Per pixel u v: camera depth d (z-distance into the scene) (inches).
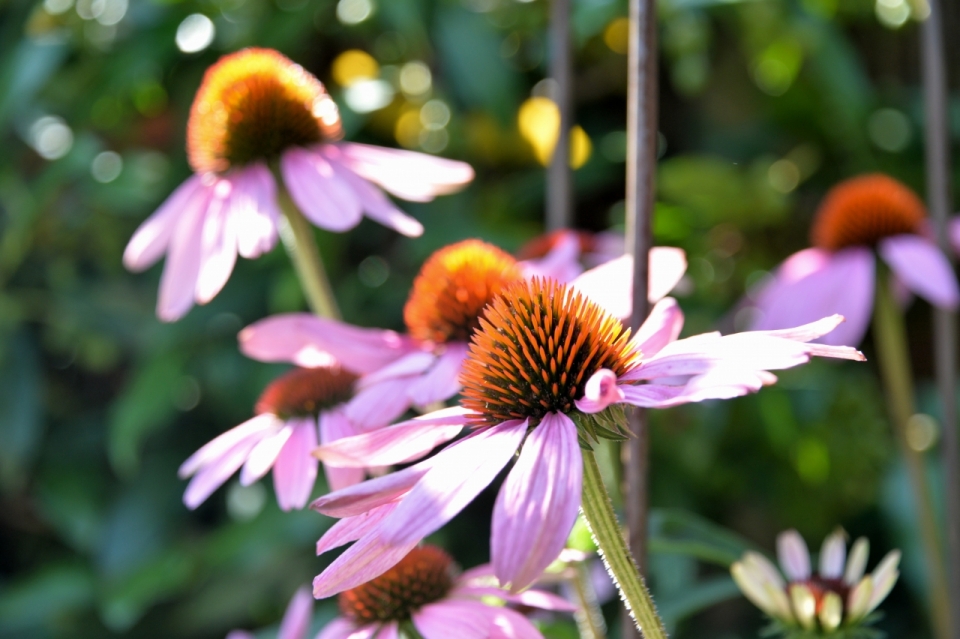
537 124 34.5
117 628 34.4
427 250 33.1
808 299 27.4
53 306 37.4
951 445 24.2
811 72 37.5
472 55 32.8
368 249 36.4
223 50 35.4
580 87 38.4
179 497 36.5
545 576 19.4
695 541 21.2
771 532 34.3
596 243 28.2
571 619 21.9
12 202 38.7
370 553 16.9
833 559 21.2
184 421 37.8
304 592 21.8
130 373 40.7
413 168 22.7
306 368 21.3
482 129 35.4
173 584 33.0
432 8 33.4
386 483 16.7
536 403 17.7
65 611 34.9
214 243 21.9
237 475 34.7
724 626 32.8
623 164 36.4
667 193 35.2
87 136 35.1
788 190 38.2
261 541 31.7
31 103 38.1
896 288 27.7
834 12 38.5
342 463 17.4
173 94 37.4
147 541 35.5
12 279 37.5
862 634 20.1
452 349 20.5
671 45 34.4
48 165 38.9
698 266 34.0
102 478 38.2
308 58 37.4
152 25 34.4
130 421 33.1
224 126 22.6
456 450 17.1
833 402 32.4
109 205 36.2
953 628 24.0
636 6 19.4
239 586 34.5
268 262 34.1
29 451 37.1
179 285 22.4
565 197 24.5
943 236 25.0
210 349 34.8
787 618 20.2
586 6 31.4
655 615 17.3
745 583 20.3
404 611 19.5
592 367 17.8
